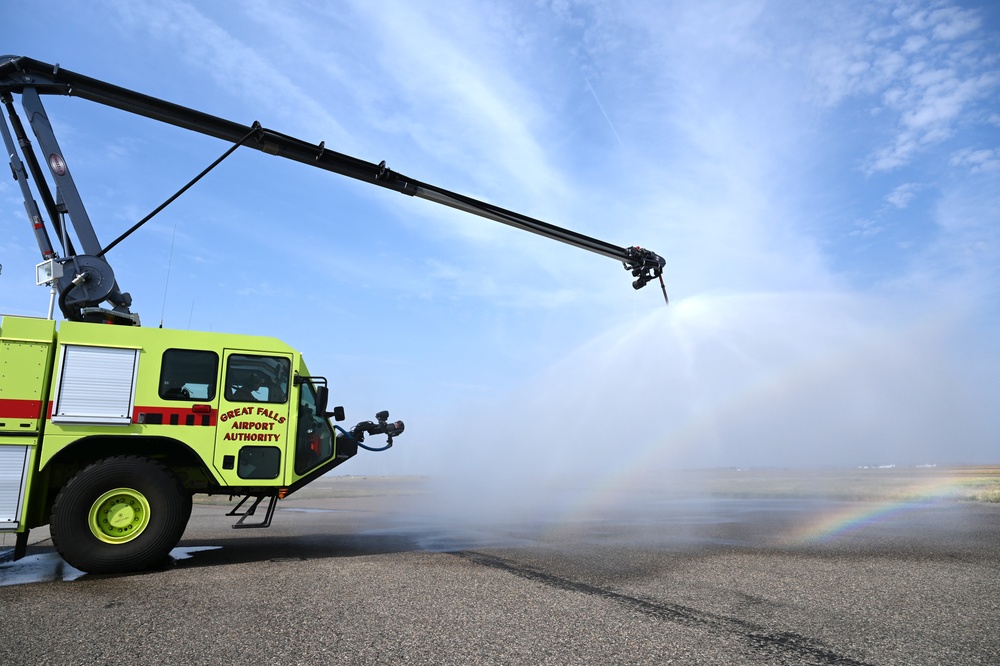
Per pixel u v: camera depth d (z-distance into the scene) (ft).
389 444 32.07
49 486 24.88
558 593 18.86
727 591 19.58
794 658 13.12
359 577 21.16
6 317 23.66
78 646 13.43
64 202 29.73
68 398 23.59
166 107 32.24
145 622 15.31
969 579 21.74
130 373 24.61
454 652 13.10
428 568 23.18
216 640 13.83
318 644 13.55
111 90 31.17
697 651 13.43
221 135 33.73
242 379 26.25
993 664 12.92
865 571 23.15
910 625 15.80
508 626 15.10
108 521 23.00
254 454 25.84
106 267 29.37
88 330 24.44
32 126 29.73
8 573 23.40
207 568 23.62
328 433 29.14
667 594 19.03
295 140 34.88
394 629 14.71
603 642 13.94
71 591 19.25
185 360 25.53
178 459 26.32
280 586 19.60
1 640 13.85
